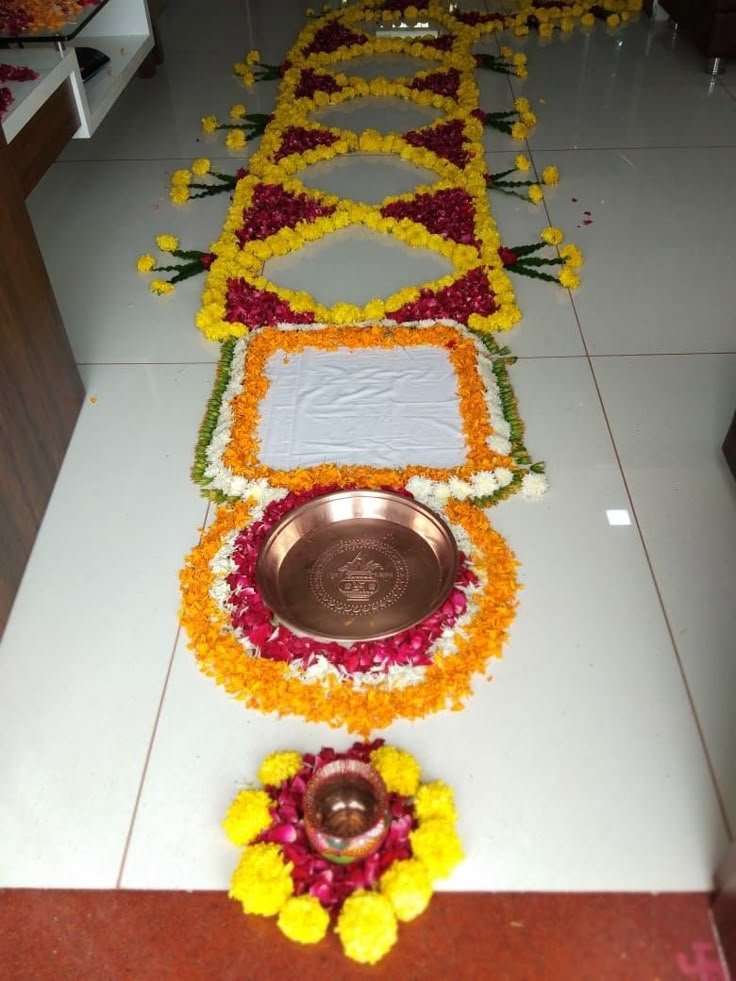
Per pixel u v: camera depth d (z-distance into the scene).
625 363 2.80
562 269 3.20
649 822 1.70
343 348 2.84
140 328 3.02
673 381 2.73
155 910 1.61
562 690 1.92
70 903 1.62
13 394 2.19
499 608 2.04
